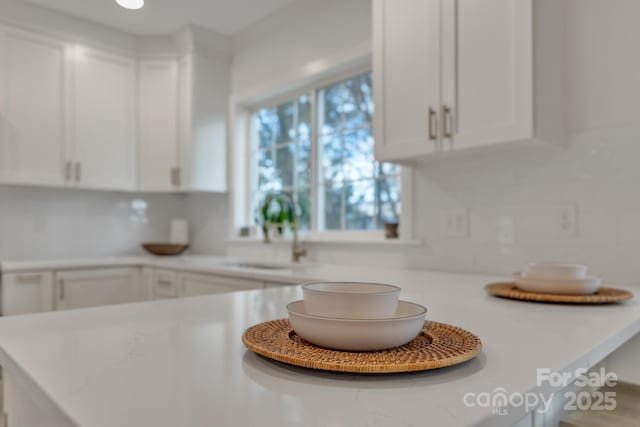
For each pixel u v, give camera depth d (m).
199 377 0.53
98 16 2.98
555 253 1.76
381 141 1.97
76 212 3.31
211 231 3.59
